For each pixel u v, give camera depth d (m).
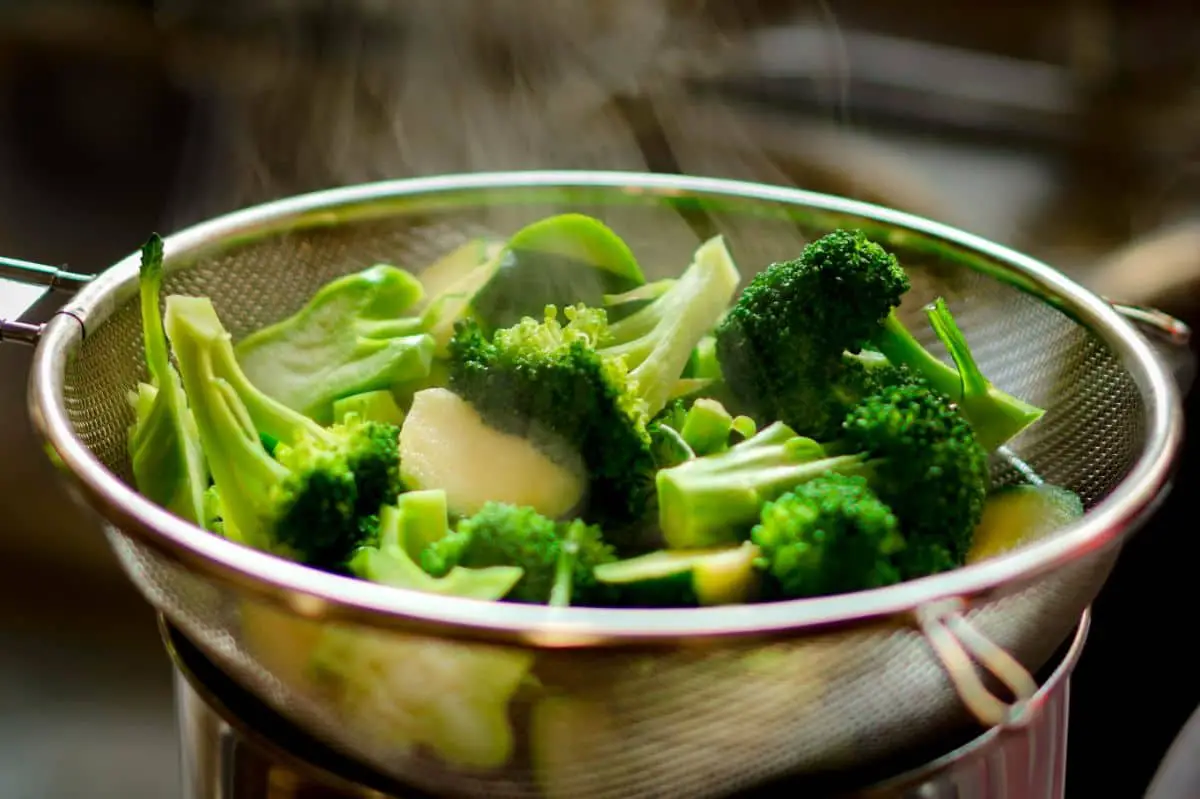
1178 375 0.49
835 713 0.38
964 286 0.49
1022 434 0.48
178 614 0.39
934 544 0.42
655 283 0.49
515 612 0.36
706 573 0.41
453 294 0.48
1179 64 0.78
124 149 0.92
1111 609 0.57
